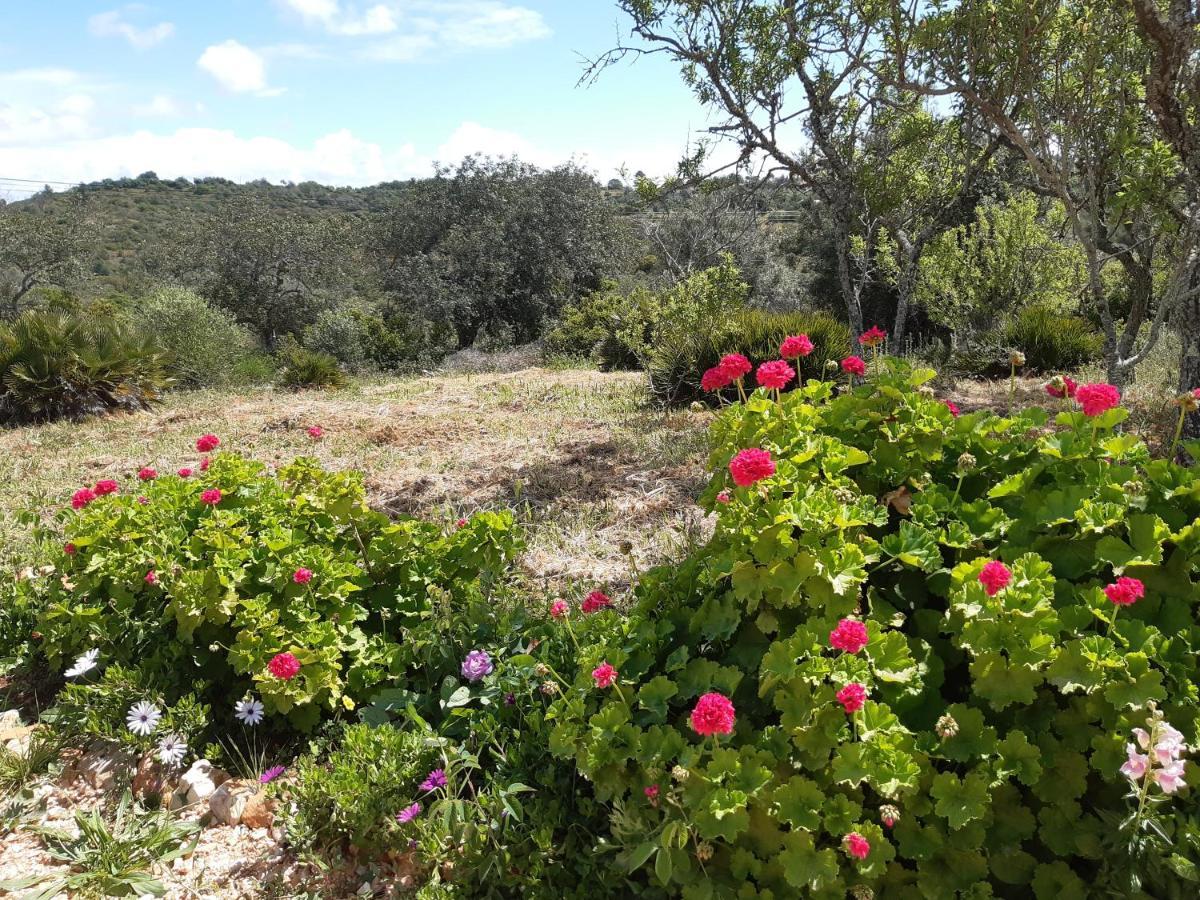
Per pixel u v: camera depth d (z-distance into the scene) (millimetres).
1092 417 2297
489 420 8109
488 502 5266
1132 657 1754
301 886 2215
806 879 1657
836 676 1797
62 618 3186
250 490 3434
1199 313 4414
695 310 8414
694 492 5039
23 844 2418
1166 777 1596
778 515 2002
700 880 1786
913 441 2430
